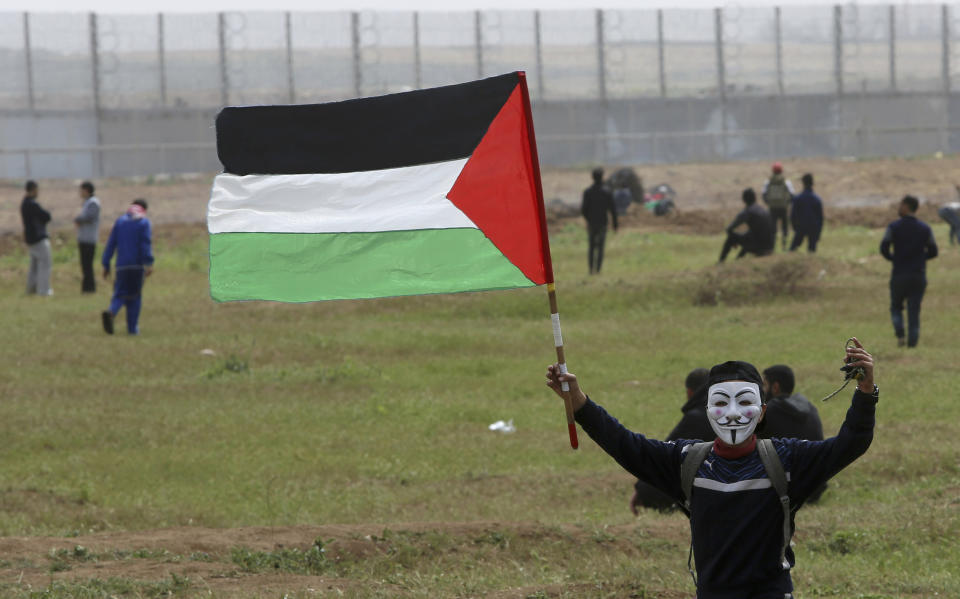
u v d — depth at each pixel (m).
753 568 14.28
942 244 100.31
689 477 14.52
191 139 199.75
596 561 25.02
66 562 24.20
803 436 31.39
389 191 19.41
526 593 22.08
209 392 49.28
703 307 72.19
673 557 26.20
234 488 35.09
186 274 98.94
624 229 129.50
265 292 19.52
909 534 28.00
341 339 63.19
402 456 39.44
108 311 63.72
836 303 69.94
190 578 22.97
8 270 95.50
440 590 22.67
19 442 40.00
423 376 53.97
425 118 19.23
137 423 43.31
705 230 128.88
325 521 31.09
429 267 19.08
